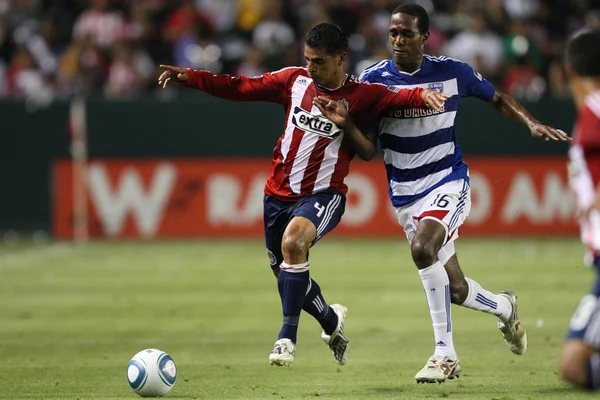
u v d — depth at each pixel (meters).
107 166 62.31
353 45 68.31
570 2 75.62
